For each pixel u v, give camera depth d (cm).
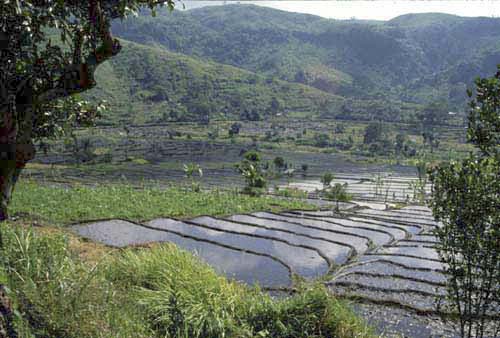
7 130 564
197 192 2944
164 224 1825
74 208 1853
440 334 874
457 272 616
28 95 612
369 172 6519
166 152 8512
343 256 1479
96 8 577
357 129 12088
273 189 4547
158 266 765
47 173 5194
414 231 2012
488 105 548
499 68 541
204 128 12225
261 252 1455
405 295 1091
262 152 8981
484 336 830
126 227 1691
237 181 5112
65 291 574
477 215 572
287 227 1936
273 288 1119
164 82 16612
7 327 473
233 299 700
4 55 555
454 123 11825
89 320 546
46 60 618
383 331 888
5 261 589
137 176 5428
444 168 607
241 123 13200
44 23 534
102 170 5947
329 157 8538
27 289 551
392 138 10388
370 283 1188
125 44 19450
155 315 632
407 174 6284
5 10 496
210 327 625
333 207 3075
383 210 2955
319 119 13975
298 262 1381
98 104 766
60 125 732
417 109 14050
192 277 740
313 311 699
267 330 654
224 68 19475
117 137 10212
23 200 1873
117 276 751
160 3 628
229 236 1694
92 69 593
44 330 512
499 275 580
